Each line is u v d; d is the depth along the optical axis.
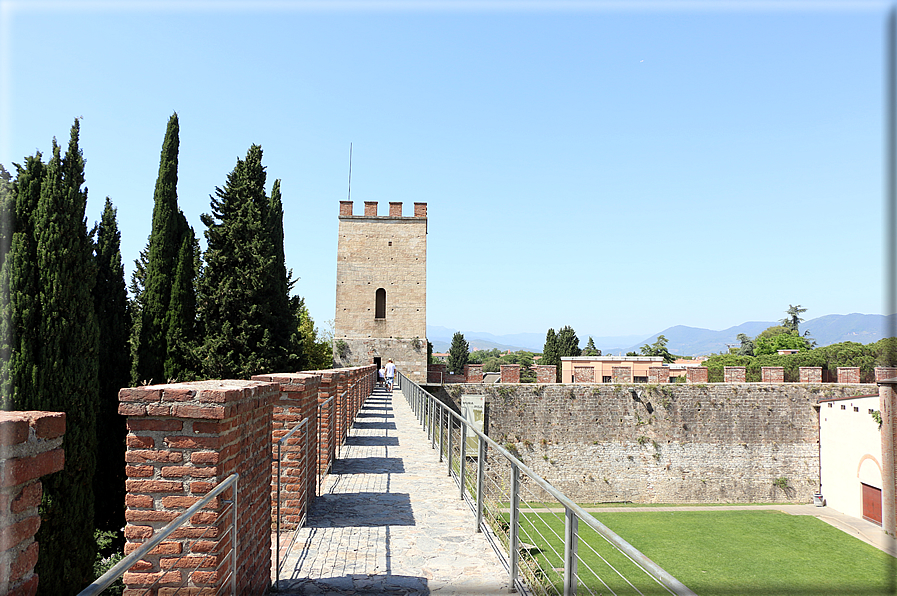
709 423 34.12
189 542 4.13
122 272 24.33
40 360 15.79
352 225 44.41
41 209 16.80
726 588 17.58
